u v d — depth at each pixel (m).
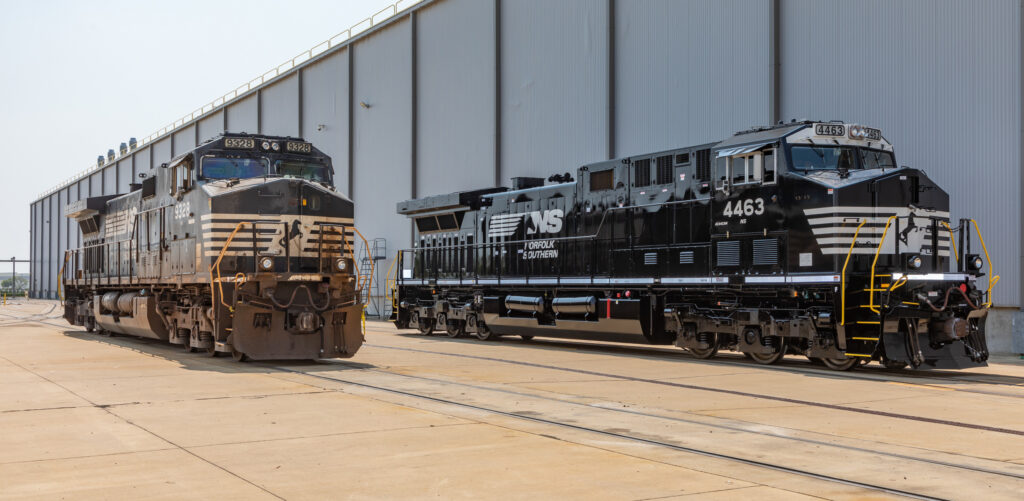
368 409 10.35
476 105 33.62
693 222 17.94
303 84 46.38
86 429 8.98
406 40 38.03
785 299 16.19
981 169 18.95
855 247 14.99
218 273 15.90
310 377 13.82
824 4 21.84
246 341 15.79
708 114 24.33
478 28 33.62
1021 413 10.27
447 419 9.62
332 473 6.98
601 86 27.72
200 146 17.62
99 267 25.94
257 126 50.91
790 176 15.82
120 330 23.84
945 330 14.73
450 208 26.02
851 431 8.99
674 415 9.97
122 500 6.14
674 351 19.95
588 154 28.20
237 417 9.75
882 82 20.69
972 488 6.56
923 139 19.95
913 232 15.35
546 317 22.20
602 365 16.05
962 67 19.28
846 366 15.24
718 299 17.58
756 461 7.46
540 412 10.16
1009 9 18.50
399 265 28.81
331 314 16.56
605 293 20.14
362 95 41.25
